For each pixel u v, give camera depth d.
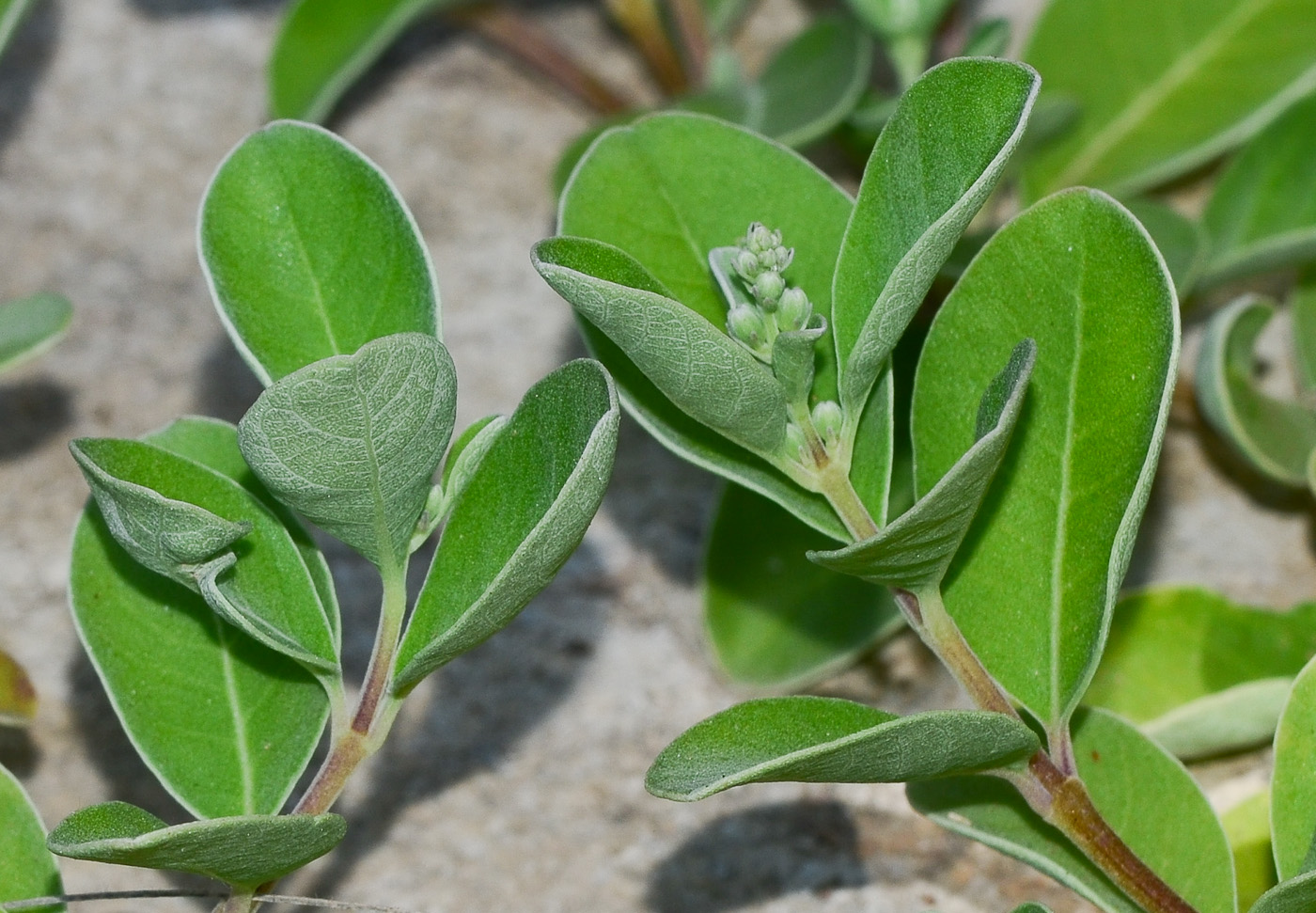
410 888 0.39
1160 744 0.38
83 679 0.41
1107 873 0.35
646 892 0.39
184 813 0.40
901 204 0.34
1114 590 0.34
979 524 0.35
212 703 0.35
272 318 0.35
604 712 0.41
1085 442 0.35
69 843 0.32
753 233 0.34
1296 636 0.40
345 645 0.41
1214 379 0.40
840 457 0.34
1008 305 0.35
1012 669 0.35
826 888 0.39
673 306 0.33
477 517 0.34
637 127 0.36
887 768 0.33
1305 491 0.43
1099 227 0.34
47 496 0.43
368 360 0.32
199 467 0.34
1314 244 0.41
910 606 0.35
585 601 0.42
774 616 0.41
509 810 0.40
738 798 0.40
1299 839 0.35
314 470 0.33
